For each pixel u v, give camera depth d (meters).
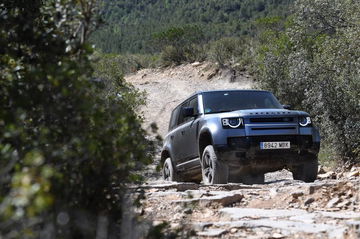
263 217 13.62
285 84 51.81
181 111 27.22
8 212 4.70
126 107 10.88
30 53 10.24
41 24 11.10
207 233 11.31
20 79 8.88
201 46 112.50
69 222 8.07
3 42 10.15
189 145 24.98
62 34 10.01
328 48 41.16
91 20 9.38
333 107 35.53
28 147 7.91
